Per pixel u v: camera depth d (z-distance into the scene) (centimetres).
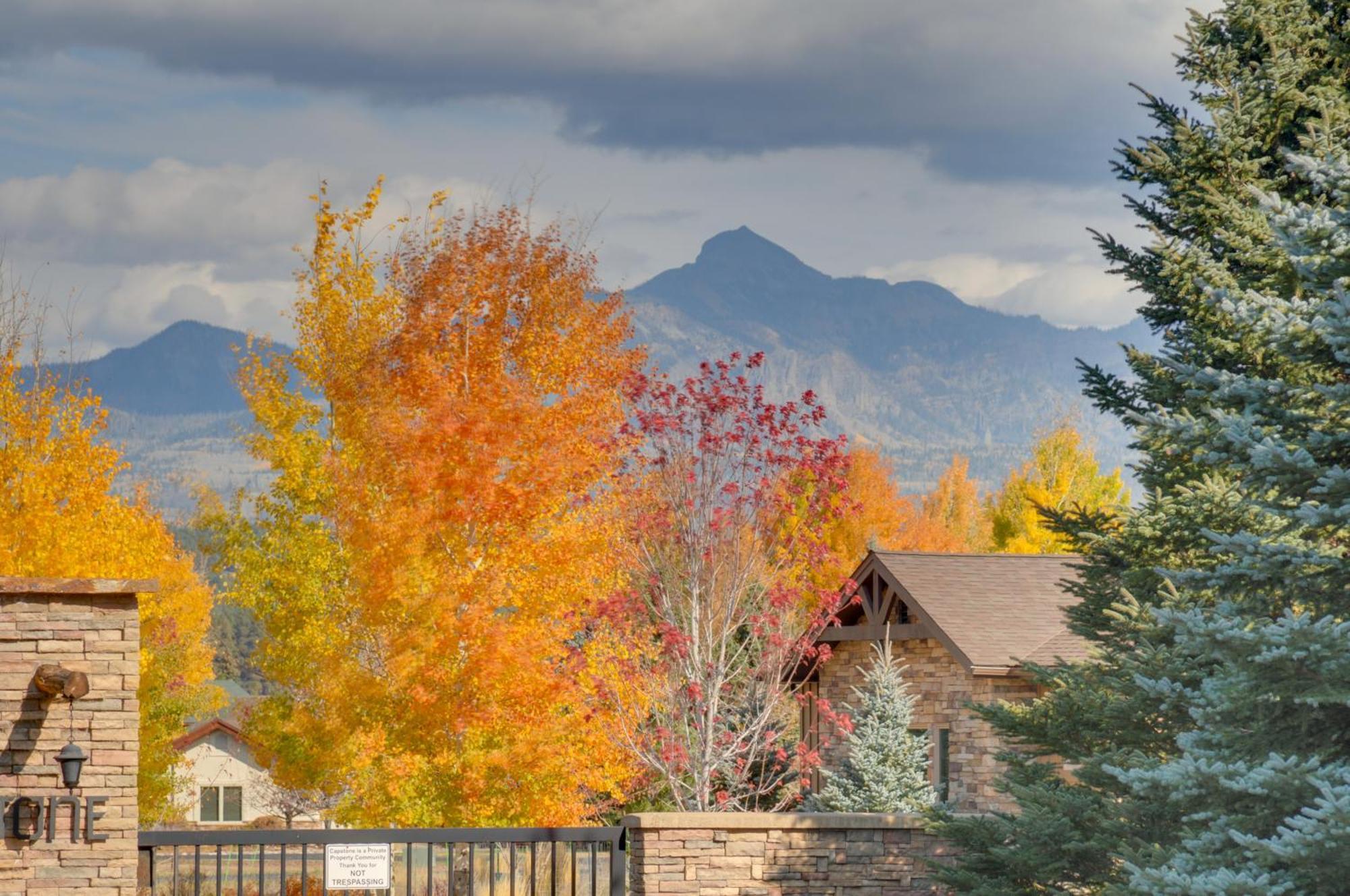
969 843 1919
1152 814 1625
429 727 2678
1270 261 1809
